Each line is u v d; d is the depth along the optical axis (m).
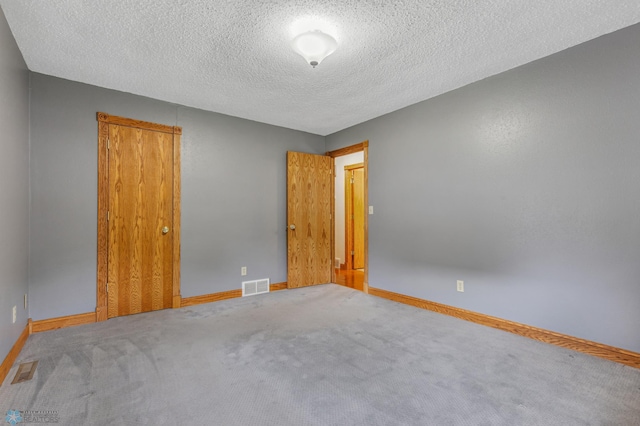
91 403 1.66
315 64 2.21
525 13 1.95
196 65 2.60
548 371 2.01
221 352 2.29
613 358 2.15
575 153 2.33
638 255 2.06
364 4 1.86
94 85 2.97
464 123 3.03
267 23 2.04
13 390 1.78
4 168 1.99
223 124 3.79
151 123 3.28
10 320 2.09
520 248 2.63
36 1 1.81
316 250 4.56
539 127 2.52
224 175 3.79
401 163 3.64
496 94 2.79
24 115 2.50
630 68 2.09
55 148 2.77
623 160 2.12
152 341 2.48
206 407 1.64
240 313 3.22
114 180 3.06
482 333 2.67
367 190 4.08
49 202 2.73
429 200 3.34
